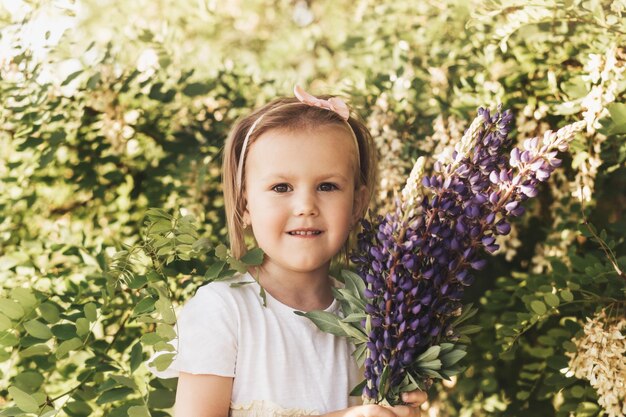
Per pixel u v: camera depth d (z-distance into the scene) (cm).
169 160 255
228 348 157
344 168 163
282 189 161
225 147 181
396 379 146
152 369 166
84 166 249
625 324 205
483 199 143
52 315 185
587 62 225
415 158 248
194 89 262
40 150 245
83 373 199
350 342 165
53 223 247
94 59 252
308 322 164
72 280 224
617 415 186
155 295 174
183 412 156
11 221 243
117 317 221
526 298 225
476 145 146
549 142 140
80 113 251
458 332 155
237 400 157
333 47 380
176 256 198
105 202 251
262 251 165
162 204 253
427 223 144
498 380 258
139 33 282
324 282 174
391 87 260
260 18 465
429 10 288
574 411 225
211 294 162
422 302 143
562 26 235
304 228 159
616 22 209
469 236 145
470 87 246
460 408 262
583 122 137
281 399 157
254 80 282
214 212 255
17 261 233
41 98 242
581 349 199
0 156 249
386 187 246
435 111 253
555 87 231
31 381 188
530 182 141
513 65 246
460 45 270
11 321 182
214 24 416
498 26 252
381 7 298
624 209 241
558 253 244
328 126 164
